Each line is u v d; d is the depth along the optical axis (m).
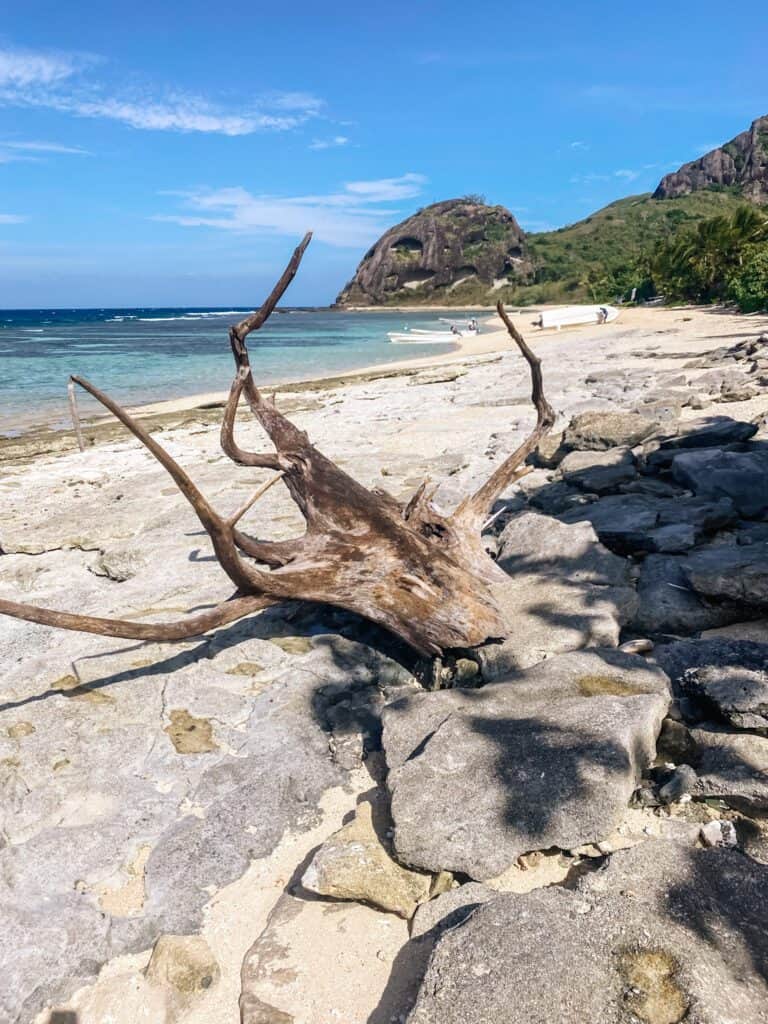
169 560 3.54
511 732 1.81
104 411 10.34
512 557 2.91
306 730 2.16
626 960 1.26
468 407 7.35
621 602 2.46
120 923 1.57
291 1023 1.33
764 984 1.23
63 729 2.19
